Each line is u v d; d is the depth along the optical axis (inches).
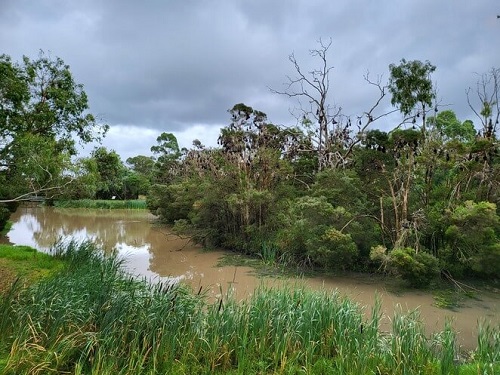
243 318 255.6
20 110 458.9
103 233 1061.8
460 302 430.9
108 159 564.4
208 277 554.9
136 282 348.5
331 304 279.1
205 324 253.8
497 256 457.4
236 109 830.5
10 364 202.8
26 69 485.7
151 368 220.2
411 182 581.0
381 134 629.9
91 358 212.1
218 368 234.4
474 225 475.5
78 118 538.0
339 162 729.6
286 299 281.6
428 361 227.8
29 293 276.5
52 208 1980.8
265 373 227.9
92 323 245.8
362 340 244.2
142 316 241.4
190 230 818.8
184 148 1398.9
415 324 253.6
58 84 517.0
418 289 477.1
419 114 624.4
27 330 224.4
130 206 2012.8
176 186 1097.4
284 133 877.8
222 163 876.6
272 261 626.8
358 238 541.6
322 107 799.1
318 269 581.6
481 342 238.5
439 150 566.3
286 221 631.2
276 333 247.3
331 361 239.5
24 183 471.2
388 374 218.5
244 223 761.0
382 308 405.1
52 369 205.5
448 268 501.7
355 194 585.6
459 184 559.8
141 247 831.1
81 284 298.0
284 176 776.9
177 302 270.5
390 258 472.4
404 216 529.3
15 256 539.8
